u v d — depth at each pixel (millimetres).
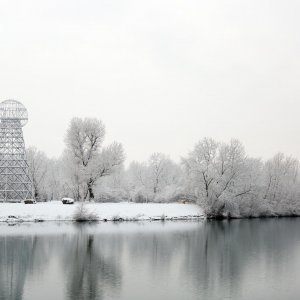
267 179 116438
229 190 103062
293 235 74250
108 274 45250
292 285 41781
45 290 39594
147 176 139875
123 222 88125
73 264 49625
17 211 85875
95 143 104688
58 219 85938
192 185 102812
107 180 133125
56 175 141500
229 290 39969
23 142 100188
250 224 91125
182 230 78125
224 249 60125
